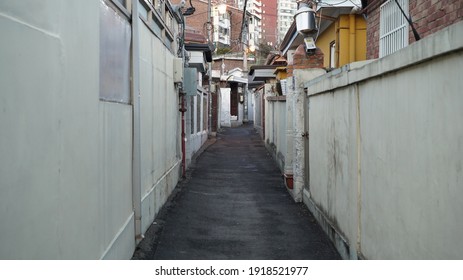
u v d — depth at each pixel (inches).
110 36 210.2
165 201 373.7
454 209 121.7
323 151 305.4
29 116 112.2
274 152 670.5
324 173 301.4
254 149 846.5
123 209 229.6
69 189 142.0
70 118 143.1
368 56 363.9
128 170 244.2
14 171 104.3
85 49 159.9
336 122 264.8
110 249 196.2
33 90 114.5
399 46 293.7
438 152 130.9
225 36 1866.4
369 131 199.8
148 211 293.7
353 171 225.3
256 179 515.2
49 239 125.1
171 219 325.1
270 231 301.9
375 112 190.5
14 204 104.4
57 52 131.0
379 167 185.3
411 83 150.9
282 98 548.1
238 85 1702.8
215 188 458.9
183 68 513.7
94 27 172.2
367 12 365.7
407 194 154.6
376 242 189.6
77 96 150.5
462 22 112.7
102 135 187.5
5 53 100.1
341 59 497.7
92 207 169.5
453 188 122.2
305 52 397.1
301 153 389.7
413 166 149.3
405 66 150.7
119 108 222.2
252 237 287.7
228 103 1574.8
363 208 209.2
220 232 298.0
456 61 120.2
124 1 251.0
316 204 331.0
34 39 115.2
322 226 302.8
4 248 99.7
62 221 135.6
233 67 1727.4
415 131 147.6
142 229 271.3
